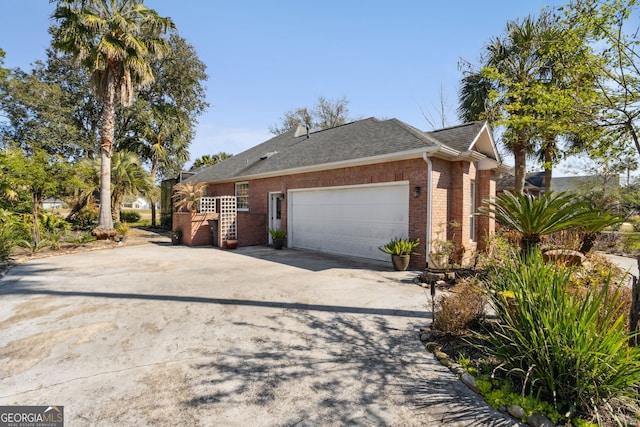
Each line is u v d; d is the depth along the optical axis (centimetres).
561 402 255
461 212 904
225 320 468
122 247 1286
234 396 282
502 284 376
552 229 478
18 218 1203
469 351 354
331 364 340
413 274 776
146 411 261
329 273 791
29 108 2028
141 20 1385
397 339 403
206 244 1375
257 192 1436
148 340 397
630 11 460
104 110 1336
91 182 1570
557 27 637
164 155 2428
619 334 254
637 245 451
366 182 970
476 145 1046
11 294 595
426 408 267
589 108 502
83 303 543
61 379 307
